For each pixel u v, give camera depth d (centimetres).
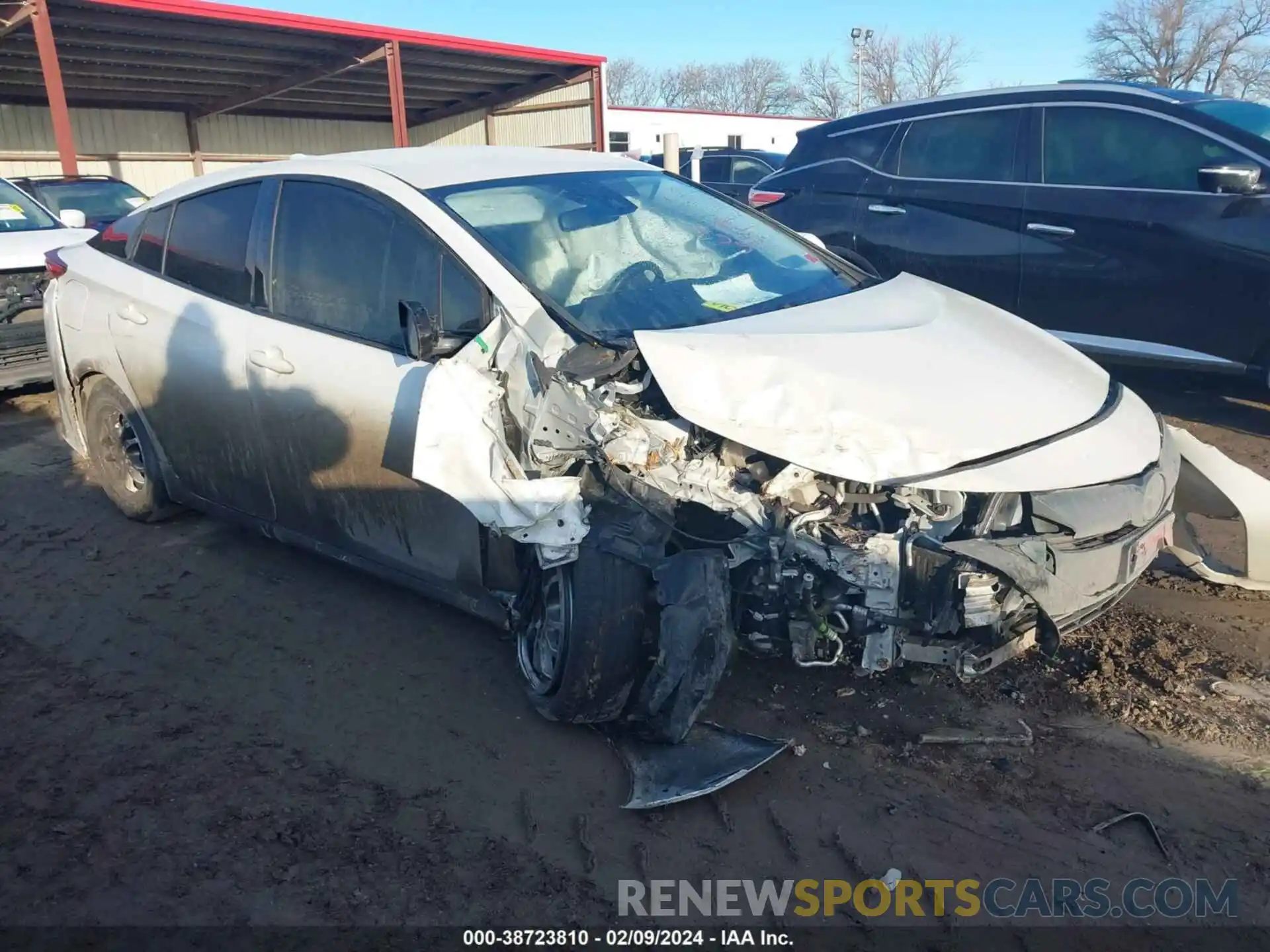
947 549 297
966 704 343
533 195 400
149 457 491
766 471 317
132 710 360
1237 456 578
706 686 308
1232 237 573
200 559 482
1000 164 682
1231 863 271
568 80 2061
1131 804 294
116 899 271
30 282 718
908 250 727
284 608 430
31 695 371
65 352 518
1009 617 311
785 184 818
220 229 445
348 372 374
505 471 316
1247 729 325
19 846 292
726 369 309
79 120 2064
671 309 362
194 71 1861
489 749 331
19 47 1592
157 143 2186
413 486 361
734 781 301
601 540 306
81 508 552
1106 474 313
